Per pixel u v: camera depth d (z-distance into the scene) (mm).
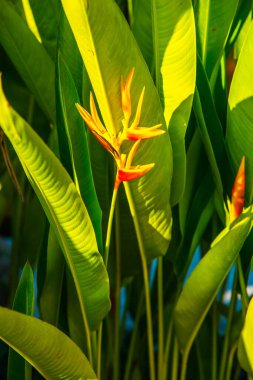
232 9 1206
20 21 1200
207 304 1173
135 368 1528
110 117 1066
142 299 1426
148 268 1365
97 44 1002
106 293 1136
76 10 976
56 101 1135
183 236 1272
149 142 1082
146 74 1058
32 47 1225
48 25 1307
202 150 1271
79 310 1222
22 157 971
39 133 1478
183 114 1133
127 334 1858
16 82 1439
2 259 2357
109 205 1249
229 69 1471
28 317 999
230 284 2422
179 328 1225
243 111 1116
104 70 1025
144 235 1195
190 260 1287
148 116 1079
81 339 1235
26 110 1466
